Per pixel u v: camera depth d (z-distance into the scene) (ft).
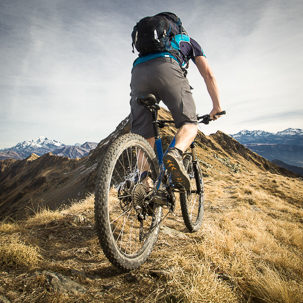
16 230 7.58
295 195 38.27
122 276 5.35
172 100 6.53
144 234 6.22
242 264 6.66
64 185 415.85
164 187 6.68
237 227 11.46
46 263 5.49
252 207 20.74
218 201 21.54
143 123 7.35
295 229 14.11
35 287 4.51
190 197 9.59
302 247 11.88
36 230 7.88
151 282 5.13
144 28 6.27
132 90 7.11
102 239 4.50
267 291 5.42
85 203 13.30
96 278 5.22
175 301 4.55
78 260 5.93
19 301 4.09
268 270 6.34
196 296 4.62
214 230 9.36
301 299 5.16
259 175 64.54
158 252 6.82
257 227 12.78
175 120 6.76
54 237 7.39
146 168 6.74
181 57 6.88
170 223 10.53
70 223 8.70
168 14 6.84
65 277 4.95
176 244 7.66
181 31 6.98
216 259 6.56
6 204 510.58
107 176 4.72
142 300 4.53
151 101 5.91
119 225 8.79
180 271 5.62
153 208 6.77
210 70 7.32
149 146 6.73
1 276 4.76
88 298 4.45
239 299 5.14
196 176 10.10
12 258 5.26
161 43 6.23
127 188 5.53
